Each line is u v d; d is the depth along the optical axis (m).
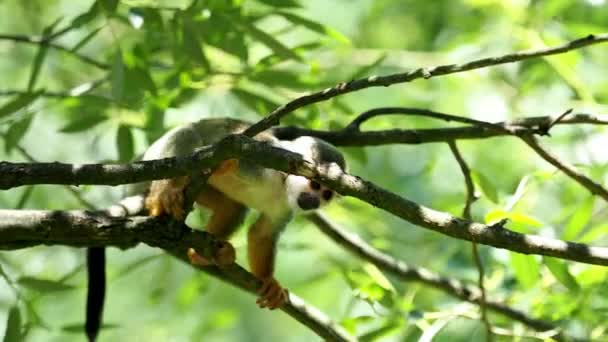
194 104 13.88
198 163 7.43
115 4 9.45
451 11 16.91
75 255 13.66
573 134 13.61
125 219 8.22
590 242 10.45
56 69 15.08
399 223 15.31
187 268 16.61
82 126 10.95
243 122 10.05
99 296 10.11
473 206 12.11
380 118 12.30
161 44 11.09
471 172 10.52
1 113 10.27
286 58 10.51
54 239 8.05
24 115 10.52
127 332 14.99
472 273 12.37
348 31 17.75
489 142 15.50
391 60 14.85
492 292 11.62
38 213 8.04
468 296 11.50
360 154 11.72
